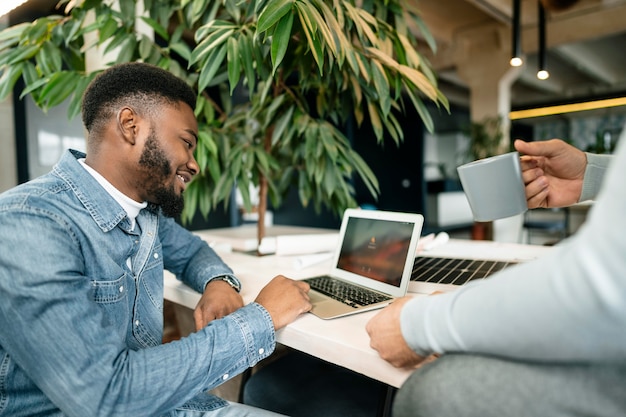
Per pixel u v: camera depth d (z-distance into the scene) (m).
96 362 0.55
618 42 7.18
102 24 1.33
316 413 0.90
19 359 0.56
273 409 0.94
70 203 0.66
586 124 12.48
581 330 0.30
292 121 1.44
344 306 0.82
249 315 0.70
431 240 1.42
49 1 3.37
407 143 7.93
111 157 0.70
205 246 1.10
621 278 0.27
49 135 3.82
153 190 0.73
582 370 0.33
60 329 0.55
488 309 0.37
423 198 7.84
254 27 1.19
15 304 0.54
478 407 0.38
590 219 0.30
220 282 0.95
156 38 2.13
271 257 1.39
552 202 0.90
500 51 6.79
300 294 0.79
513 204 0.77
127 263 0.78
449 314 0.42
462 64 7.20
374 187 1.47
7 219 0.57
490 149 6.38
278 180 1.91
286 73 1.33
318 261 1.24
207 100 1.49
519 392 0.36
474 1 5.28
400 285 0.87
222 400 0.82
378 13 1.35
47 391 0.55
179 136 0.73
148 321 0.82
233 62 1.06
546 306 0.31
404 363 0.53
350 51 1.05
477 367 0.39
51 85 1.24
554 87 10.11
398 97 1.34
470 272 1.00
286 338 0.73
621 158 0.29
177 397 0.61
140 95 0.69
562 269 0.31
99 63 1.82
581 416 0.34
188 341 0.64
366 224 1.03
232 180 1.46
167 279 1.13
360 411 0.89
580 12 5.90
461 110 11.09
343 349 0.63
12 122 3.76
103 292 0.69
